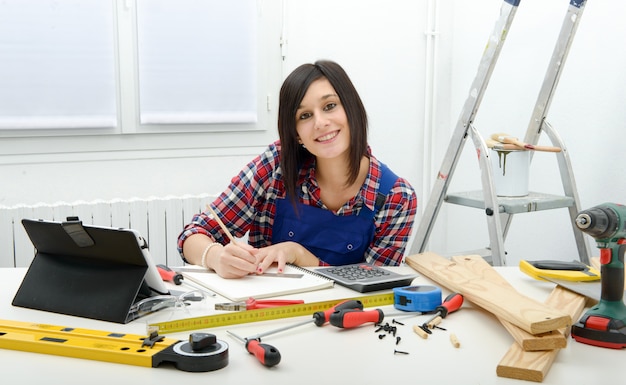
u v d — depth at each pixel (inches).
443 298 49.0
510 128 109.0
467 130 88.7
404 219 66.2
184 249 62.7
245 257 53.2
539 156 102.7
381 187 65.4
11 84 94.9
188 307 46.1
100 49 99.5
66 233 44.5
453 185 123.6
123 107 102.3
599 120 91.7
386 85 119.3
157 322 41.7
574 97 96.1
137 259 43.0
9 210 92.9
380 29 117.5
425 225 96.3
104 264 44.9
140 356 34.8
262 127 112.9
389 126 120.6
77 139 100.5
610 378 33.7
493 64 84.9
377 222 66.1
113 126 102.0
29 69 95.6
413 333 40.7
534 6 102.5
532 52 103.3
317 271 56.3
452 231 125.0
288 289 49.8
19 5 93.8
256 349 35.4
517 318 38.1
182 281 53.0
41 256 47.8
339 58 115.4
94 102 100.2
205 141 109.2
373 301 47.6
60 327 40.0
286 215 67.9
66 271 46.0
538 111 88.7
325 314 41.8
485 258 95.1
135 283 42.9
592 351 37.9
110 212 99.5
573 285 49.5
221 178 111.2
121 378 33.1
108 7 99.0
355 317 41.0
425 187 124.5
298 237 67.2
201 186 109.9
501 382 32.9
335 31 114.5
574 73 96.0
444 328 41.7
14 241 94.3
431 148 124.1
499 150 86.0
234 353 36.9
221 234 68.9
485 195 84.3
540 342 35.9
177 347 35.7
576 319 43.2
